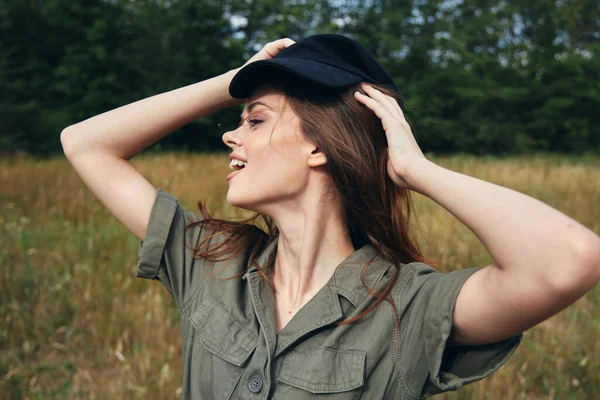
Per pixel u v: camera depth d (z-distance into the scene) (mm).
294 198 1209
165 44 29797
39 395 3102
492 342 1059
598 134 33781
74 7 26969
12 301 4168
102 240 5617
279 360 1130
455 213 1008
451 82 31984
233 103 1448
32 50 26875
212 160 13398
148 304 4137
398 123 1148
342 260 1238
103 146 1417
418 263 1198
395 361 1088
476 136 31766
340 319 1135
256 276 1247
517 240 933
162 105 1428
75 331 3949
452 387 1053
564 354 3510
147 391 3066
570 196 8969
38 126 24562
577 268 886
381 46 33281
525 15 36781
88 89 26812
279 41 1395
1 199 7586
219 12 31938
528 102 33781
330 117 1181
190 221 1403
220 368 1160
